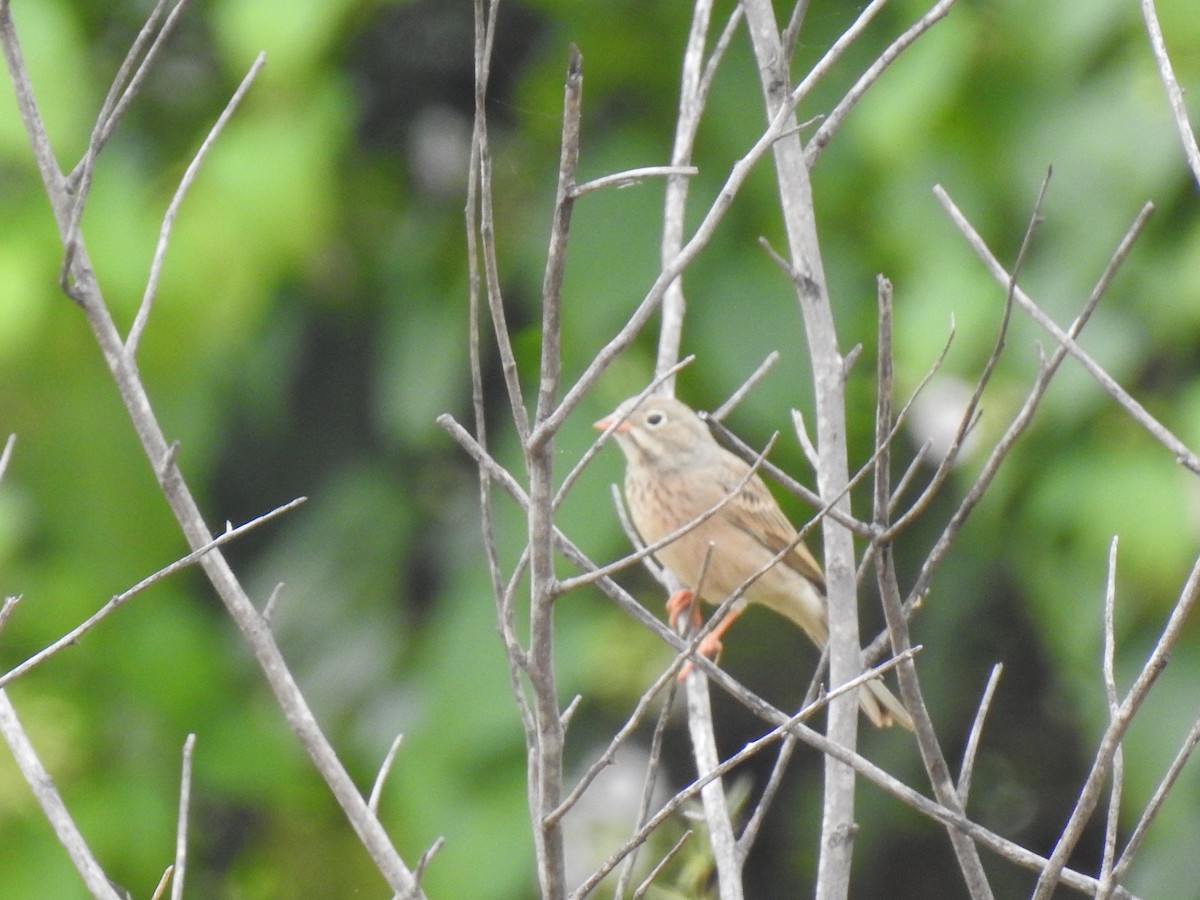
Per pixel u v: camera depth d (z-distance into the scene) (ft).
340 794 17.54
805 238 20.52
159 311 35.83
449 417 17.37
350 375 40.32
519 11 40.22
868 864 39.70
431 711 36.55
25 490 37.14
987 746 39.91
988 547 35.45
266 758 37.96
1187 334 31.91
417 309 38.83
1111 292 32.40
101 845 36.01
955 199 33.65
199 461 37.55
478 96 16.03
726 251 36.78
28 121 18.94
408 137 40.47
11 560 36.37
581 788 16.02
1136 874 32.91
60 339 36.22
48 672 37.29
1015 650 38.29
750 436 37.04
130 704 37.60
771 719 16.97
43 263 35.58
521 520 37.17
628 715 38.04
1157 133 32.22
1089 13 32.65
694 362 36.70
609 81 38.17
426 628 38.45
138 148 37.78
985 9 33.68
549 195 38.09
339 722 38.40
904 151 33.94
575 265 37.06
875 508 17.10
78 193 18.48
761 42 20.98
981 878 16.80
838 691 16.63
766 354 36.27
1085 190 32.78
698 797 32.83
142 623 37.76
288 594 39.70
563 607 36.52
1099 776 15.49
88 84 37.68
